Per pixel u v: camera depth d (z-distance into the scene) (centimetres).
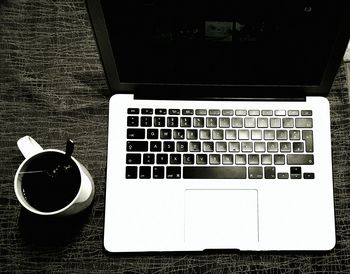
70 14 76
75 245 68
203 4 55
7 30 75
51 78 73
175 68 66
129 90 69
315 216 67
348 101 72
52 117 72
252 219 67
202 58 64
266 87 69
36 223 68
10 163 70
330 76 66
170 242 67
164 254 67
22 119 72
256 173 68
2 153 70
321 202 68
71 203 59
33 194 61
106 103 73
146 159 68
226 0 55
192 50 62
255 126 69
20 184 60
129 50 62
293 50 62
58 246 67
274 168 68
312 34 59
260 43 61
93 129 72
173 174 68
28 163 61
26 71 74
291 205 68
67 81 73
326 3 54
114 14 56
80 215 68
